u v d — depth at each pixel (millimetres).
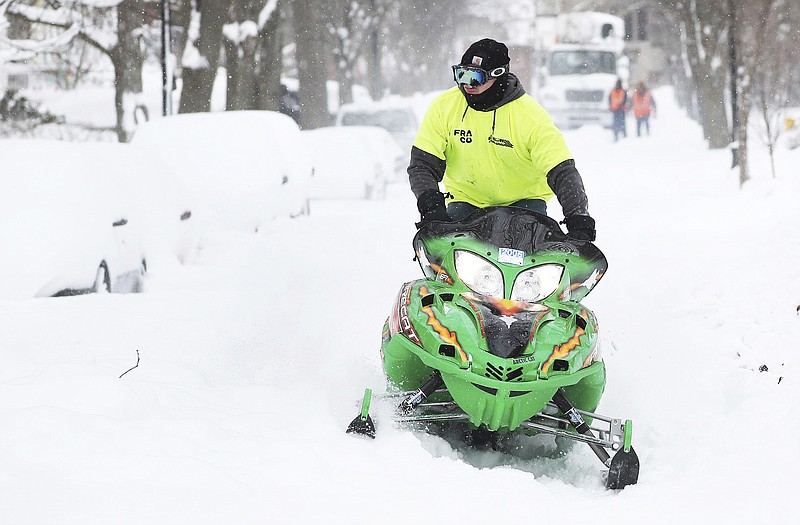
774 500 9062
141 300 19359
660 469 10742
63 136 63656
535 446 11938
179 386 12641
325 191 46812
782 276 20172
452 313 10930
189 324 17172
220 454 9555
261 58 59656
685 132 87750
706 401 13359
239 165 31484
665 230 28938
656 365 15266
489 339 10594
